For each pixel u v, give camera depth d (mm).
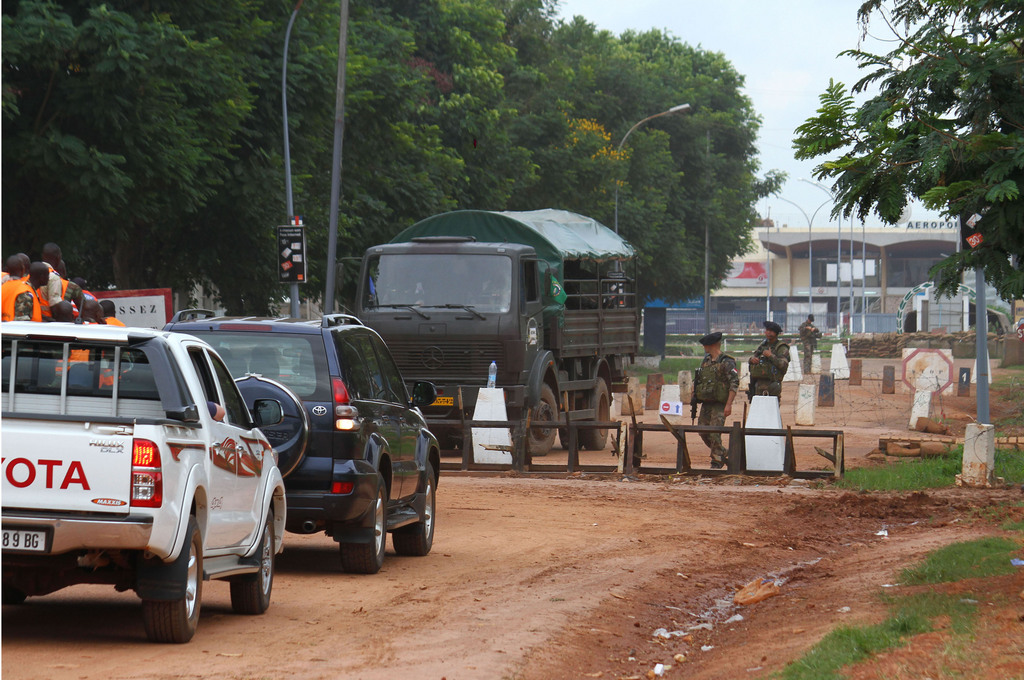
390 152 108438
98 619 26375
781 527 44812
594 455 72250
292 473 31922
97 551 22125
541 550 39031
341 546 33562
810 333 157125
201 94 77062
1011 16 29000
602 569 35562
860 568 35781
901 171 28406
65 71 70812
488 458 63531
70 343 23594
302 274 80312
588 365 76438
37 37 65875
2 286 42000
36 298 42531
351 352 34625
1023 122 28297
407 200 112875
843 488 54875
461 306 65062
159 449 21953
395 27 126312
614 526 44375
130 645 23859
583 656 25156
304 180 97188
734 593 33344
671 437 83375
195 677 21406
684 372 114688
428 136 120438
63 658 22406
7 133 69438
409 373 65500
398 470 35781
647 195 186750
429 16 145500
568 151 155625
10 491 21578
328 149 103062
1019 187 26953
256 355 33094
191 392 24188
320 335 33375
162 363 23656
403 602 29797
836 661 21984
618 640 26984
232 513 25906
